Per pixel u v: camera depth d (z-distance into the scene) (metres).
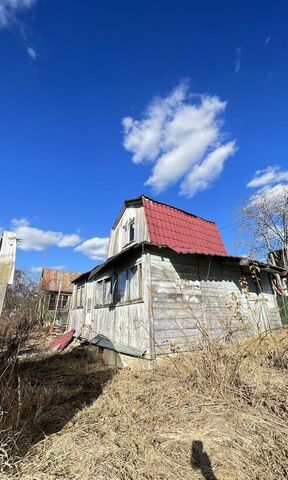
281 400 3.53
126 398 4.37
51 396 4.35
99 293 11.35
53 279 24.64
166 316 7.27
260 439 2.87
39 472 2.54
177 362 5.23
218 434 2.98
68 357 9.41
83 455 2.79
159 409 3.73
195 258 8.59
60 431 3.35
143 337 7.06
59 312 20.97
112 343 8.45
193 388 4.20
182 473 2.47
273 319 9.88
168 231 9.54
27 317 6.31
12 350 5.12
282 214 21.03
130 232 10.81
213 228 11.51
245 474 2.43
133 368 7.00
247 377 4.07
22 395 4.08
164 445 2.88
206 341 4.87
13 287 11.98
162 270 7.72
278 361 4.52
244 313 9.05
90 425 3.49
